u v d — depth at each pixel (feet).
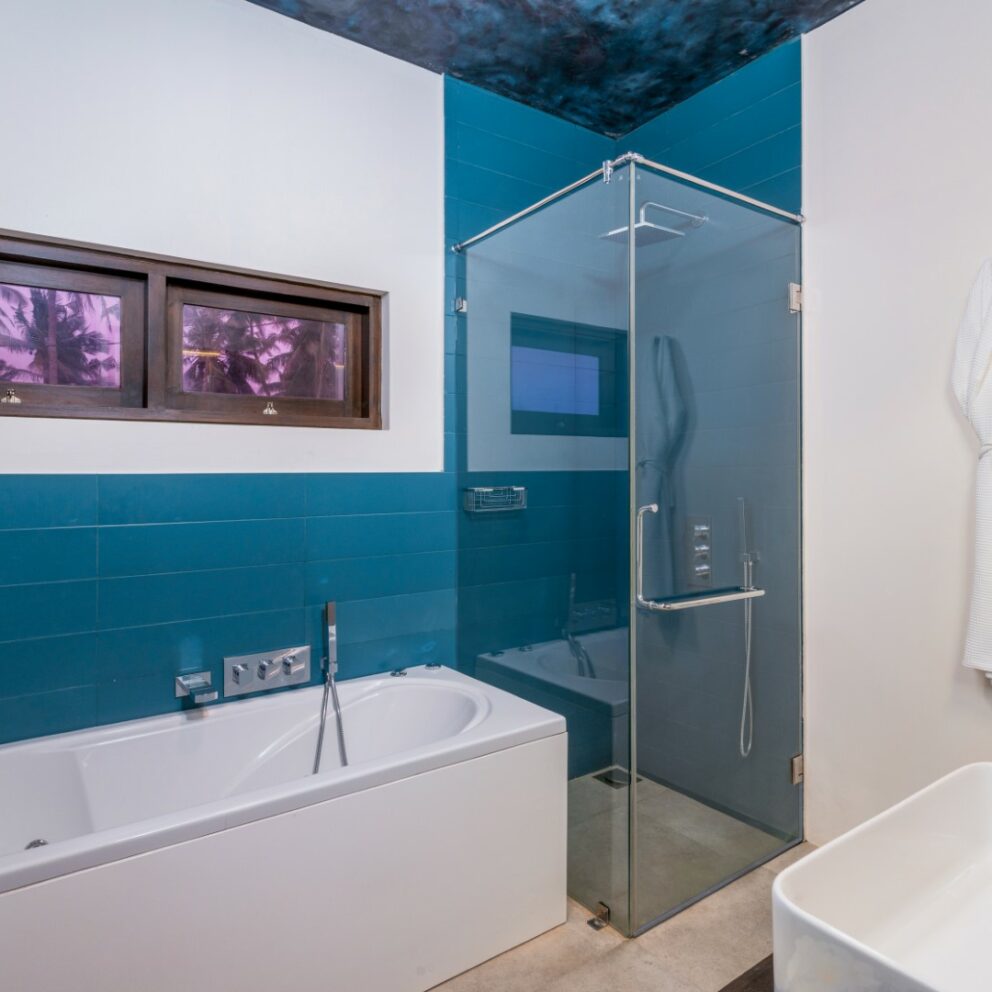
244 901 5.40
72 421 6.96
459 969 6.55
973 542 7.10
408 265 8.93
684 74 9.37
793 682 8.60
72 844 4.84
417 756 6.28
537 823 7.09
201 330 7.85
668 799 7.36
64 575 6.95
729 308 7.90
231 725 7.61
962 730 7.23
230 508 7.80
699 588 7.64
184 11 7.45
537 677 8.15
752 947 6.85
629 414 7.06
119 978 4.92
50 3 6.77
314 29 8.25
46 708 6.90
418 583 9.14
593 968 6.61
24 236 6.73
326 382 8.66
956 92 7.16
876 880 3.54
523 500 8.31
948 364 7.25
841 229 8.16
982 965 3.24
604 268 7.34
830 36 8.23
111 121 7.06
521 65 9.12
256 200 7.85
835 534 8.30
